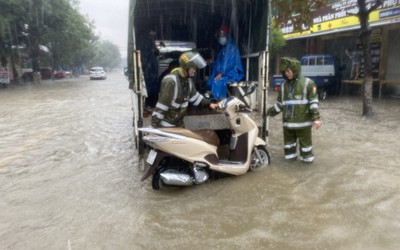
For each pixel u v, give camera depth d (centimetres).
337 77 1602
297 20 856
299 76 539
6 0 2400
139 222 374
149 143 444
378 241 324
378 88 1614
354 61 1677
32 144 743
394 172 514
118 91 2292
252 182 484
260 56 590
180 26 821
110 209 409
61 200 440
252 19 645
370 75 1001
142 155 552
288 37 2000
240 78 662
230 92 658
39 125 974
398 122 923
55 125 972
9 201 439
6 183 505
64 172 552
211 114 557
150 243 331
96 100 1658
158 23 797
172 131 447
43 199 445
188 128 548
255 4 625
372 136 761
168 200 432
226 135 598
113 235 349
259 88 598
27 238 347
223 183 483
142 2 673
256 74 639
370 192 440
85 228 365
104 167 574
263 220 372
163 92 468
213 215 387
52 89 2530
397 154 610
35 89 2534
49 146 723
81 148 703
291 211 392
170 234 347
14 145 736
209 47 858
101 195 454
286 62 528
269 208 401
